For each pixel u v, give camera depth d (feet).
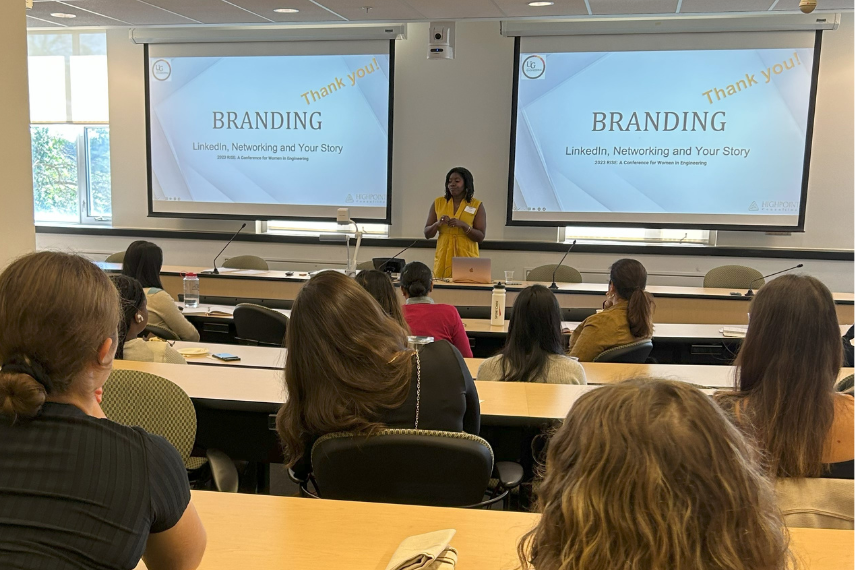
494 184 21.39
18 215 6.21
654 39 19.70
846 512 4.03
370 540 3.91
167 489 2.81
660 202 20.39
